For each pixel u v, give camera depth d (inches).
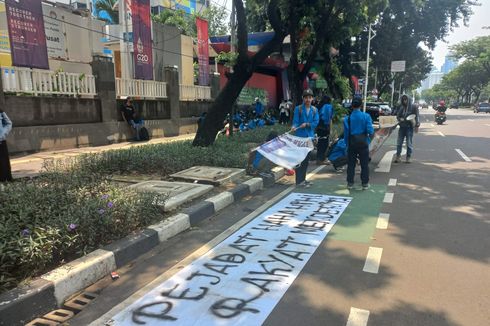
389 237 193.5
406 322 121.6
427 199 264.5
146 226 195.5
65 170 281.7
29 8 433.4
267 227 210.4
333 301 134.2
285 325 120.4
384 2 568.4
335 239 191.3
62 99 481.4
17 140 424.5
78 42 588.7
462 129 864.9
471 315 125.4
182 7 1526.8
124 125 575.8
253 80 987.3
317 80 1015.0
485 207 244.4
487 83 3201.3
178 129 703.1
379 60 1255.5
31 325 123.2
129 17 632.4
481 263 163.5
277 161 295.3
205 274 155.5
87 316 128.0
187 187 264.1
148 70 633.6
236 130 631.2
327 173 365.1
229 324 121.3
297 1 569.0
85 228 165.0
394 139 660.1
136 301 136.1
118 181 292.8
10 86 419.8
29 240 144.6
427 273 154.6
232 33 593.6
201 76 788.0
